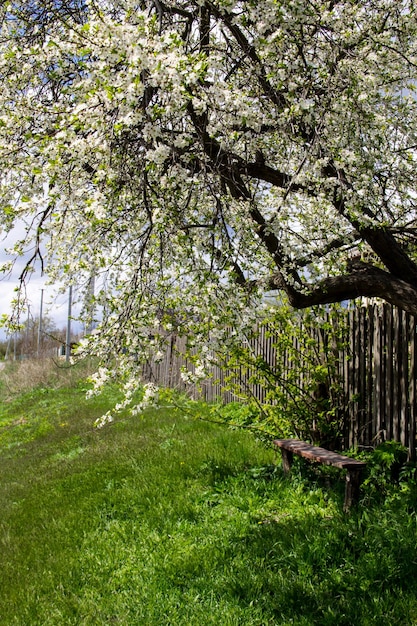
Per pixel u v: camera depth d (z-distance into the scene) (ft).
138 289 15.01
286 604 12.32
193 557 14.79
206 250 15.60
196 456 23.43
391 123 18.38
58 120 14.47
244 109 13.50
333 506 16.87
